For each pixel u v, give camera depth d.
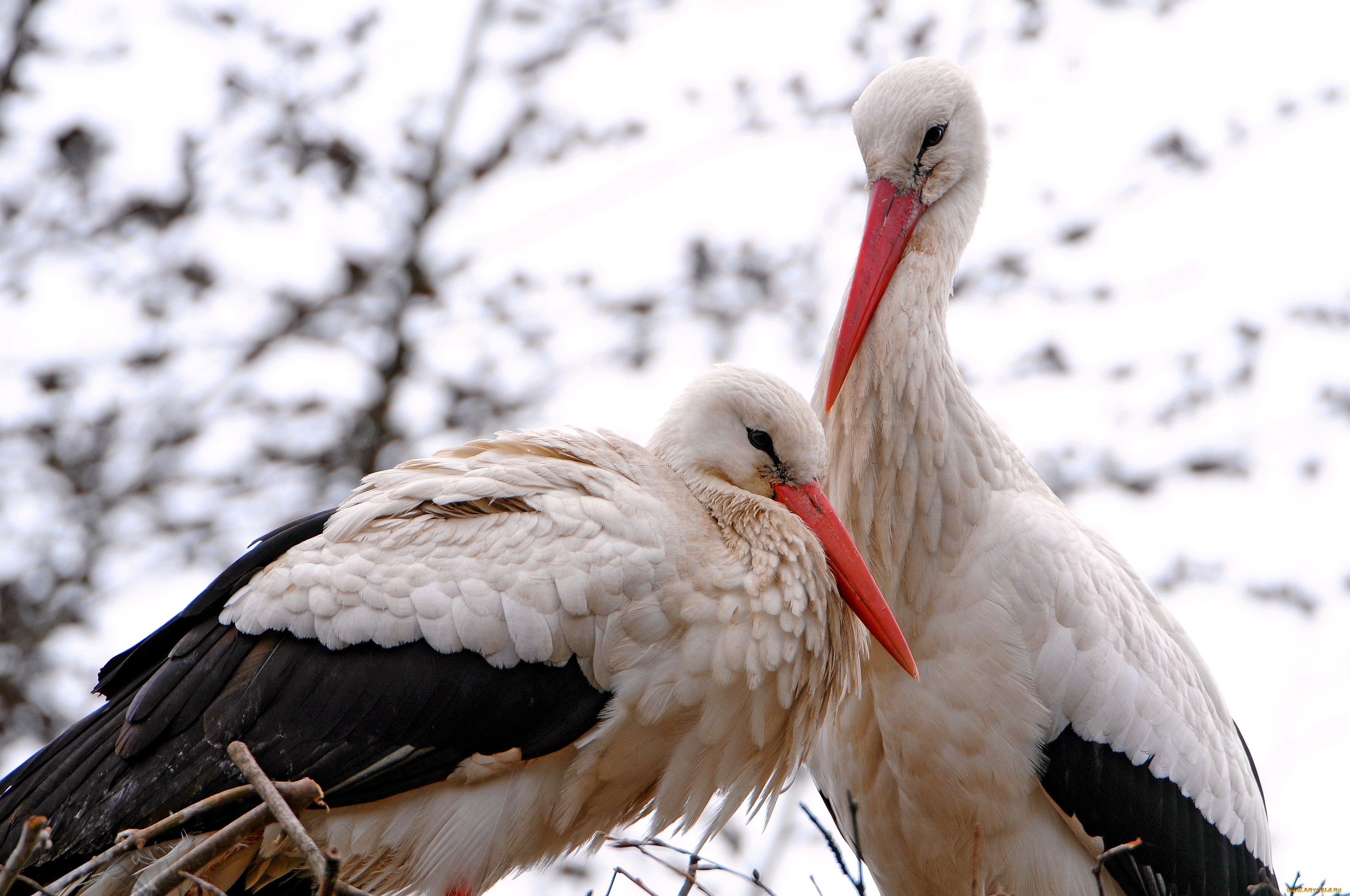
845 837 11.67
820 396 11.46
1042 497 11.07
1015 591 10.28
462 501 9.46
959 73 11.44
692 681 9.37
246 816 7.49
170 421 21.59
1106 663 10.34
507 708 9.15
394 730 9.10
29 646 19.45
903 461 10.54
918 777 10.50
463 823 9.23
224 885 9.40
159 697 9.23
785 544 9.88
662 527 9.47
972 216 11.37
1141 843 9.84
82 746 9.34
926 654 10.43
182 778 9.01
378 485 9.84
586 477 9.61
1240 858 11.11
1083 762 10.36
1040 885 10.49
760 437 10.42
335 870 7.00
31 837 7.26
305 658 9.20
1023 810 10.36
